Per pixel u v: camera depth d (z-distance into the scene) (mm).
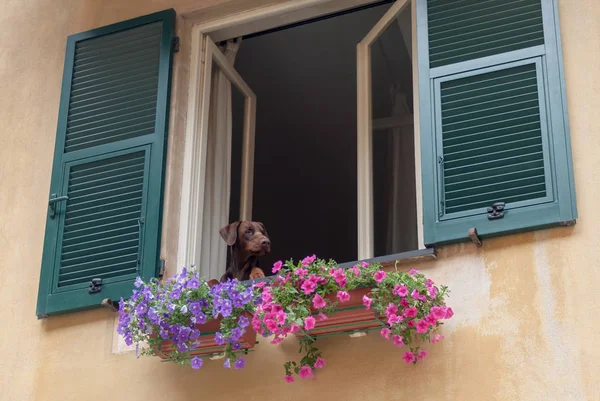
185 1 5820
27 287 5371
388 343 4547
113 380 4941
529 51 4785
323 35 6930
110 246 5199
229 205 5742
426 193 4680
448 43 4973
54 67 5992
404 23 5555
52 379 5055
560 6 4875
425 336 4383
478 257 4531
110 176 5391
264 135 8219
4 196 5688
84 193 5402
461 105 4812
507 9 4938
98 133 5551
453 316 4465
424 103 4875
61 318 5184
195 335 4488
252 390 4688
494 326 4383
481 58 4871
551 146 4551
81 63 5805
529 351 4281
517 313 4367
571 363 4195
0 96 6016
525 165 4570
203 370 4816
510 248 4484
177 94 5555
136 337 4637
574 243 4383
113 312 5090
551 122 4598
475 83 4832
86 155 5488
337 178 8617
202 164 5504
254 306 4504
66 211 5383
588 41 4746
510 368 4285
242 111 6098
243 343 4602
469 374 4340
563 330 4262
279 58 7227
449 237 4555
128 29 5785
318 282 4406
